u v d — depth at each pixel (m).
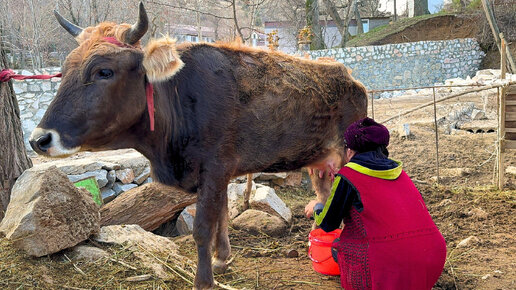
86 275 3.61
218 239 4.08
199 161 3.62
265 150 3.98
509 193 6.48
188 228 5.27
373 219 3.03
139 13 3.14
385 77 24.48
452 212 5.61
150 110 3.31
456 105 14.07
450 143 10.43
